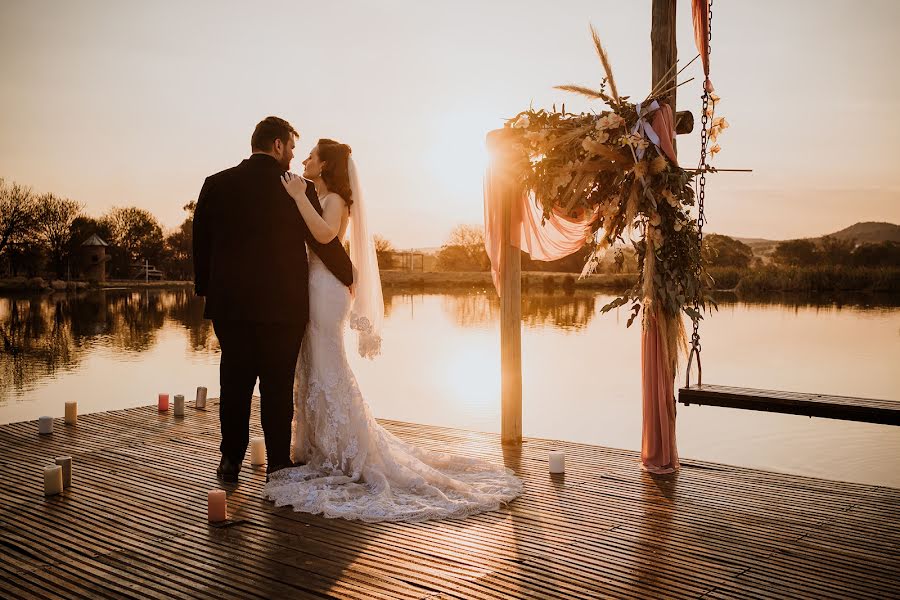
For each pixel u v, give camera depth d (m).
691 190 4.70
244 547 3.50
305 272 4.50
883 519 3.88
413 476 4.36
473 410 8.61
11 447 5.43
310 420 4.64
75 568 3.26
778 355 13.36
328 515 3.92
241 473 4.78
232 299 4.38
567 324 19.77
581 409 8.70
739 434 7.73
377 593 3.01
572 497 4.29
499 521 3.88
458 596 2.98
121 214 58.88
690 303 4.73
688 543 3.55
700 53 4.66
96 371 12.13
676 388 10.02
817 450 6.99
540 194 5.08
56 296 39.81
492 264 5.65
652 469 4.78
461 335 17.20
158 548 3.49
